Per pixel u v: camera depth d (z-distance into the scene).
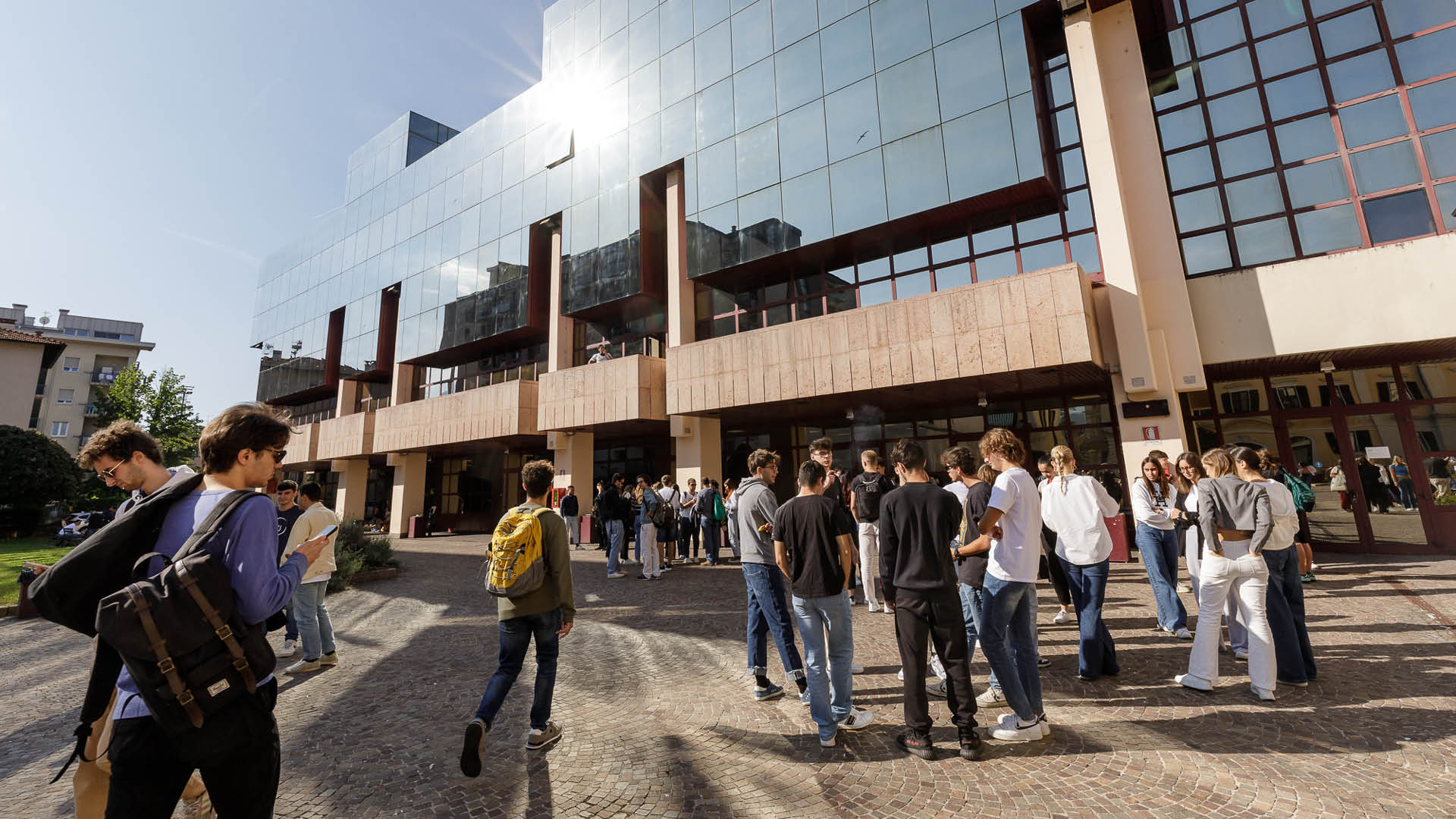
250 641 1.85
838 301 14.88
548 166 21.25
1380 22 10.32
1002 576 3.69
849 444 16.47
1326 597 6.99
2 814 3.09
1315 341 9.96
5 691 5.18
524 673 5.39
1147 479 5.89
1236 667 4.76
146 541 1.95
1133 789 3.05
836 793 3.14
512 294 21.83
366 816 2.98
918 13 13.23
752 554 4.59
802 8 15.09
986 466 6.27
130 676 1.78
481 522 25.86
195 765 1.84
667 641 6.36
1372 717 3.71
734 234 15.67
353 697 4.79
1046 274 10.52
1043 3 11.88
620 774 3.40
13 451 26.78
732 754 3.64
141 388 35.91
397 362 26.12
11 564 14.45
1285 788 3.00
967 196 12.12
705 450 16.08
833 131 14.22
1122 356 10.68
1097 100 11.56
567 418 18.20
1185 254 11.39
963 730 3.47
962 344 11.30
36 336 41.50
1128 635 5.77
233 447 2.04
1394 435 10.38
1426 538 9.90
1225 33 11.58
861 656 5.51
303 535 5.57
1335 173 10.38
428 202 26.22
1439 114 9.73
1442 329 9.09
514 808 3.05
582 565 12.62
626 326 19.66
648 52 18.50
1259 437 11.33
